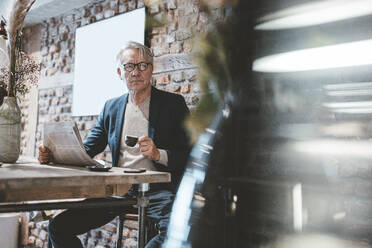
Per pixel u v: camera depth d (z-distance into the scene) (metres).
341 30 1.54
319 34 1.59
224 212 1.61
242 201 1.59
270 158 1.68
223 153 1.59
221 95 1.06
